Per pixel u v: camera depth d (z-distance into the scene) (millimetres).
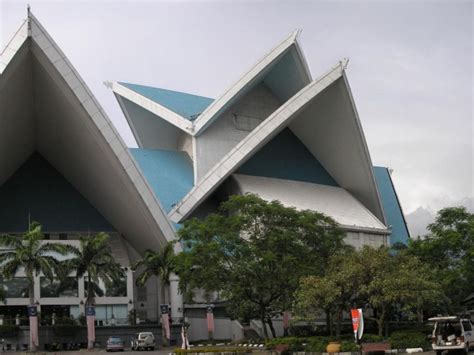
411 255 40125
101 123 48000
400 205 74625
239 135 65438
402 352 30703
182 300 54031
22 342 45969
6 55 43812
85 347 47625
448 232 41719
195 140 62750
